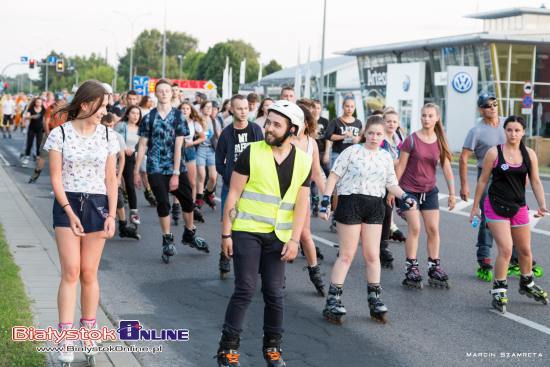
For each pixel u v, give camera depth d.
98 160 6.50
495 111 11.47
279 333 6.75
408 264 10.44
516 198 9.29
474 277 11.15
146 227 15.23
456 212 18.50
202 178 17.67
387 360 7.30
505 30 55.56
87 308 6.66
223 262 10.70
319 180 10.06
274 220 6.61
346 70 75.38
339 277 8.65
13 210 15.84
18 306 8.03
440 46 54.84
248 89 84.19
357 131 15.13
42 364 6.32
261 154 6.60
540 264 12.08
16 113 54.44
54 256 11.09
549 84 51.69
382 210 8.74
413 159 10.34
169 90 11.62
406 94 50.94
